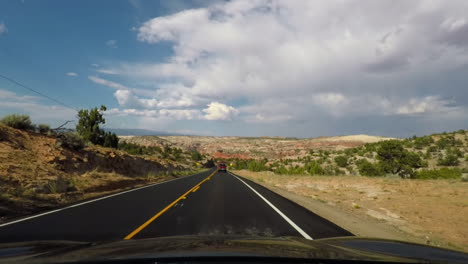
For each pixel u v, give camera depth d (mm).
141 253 2328
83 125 31469
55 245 2896
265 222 7656
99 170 21922
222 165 67750
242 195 14750
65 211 9078
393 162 41750
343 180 24875
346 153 106375
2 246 2840
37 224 7004
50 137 21031
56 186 12938
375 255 2441
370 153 91812
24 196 10672
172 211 9289
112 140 35094
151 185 21141
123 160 28250
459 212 10250
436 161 68688
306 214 9070
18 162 14617
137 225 7008
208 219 7961
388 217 9602
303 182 25859
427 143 92875
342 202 13398
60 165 17609
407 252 2625
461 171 34438
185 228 6742
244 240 3043
